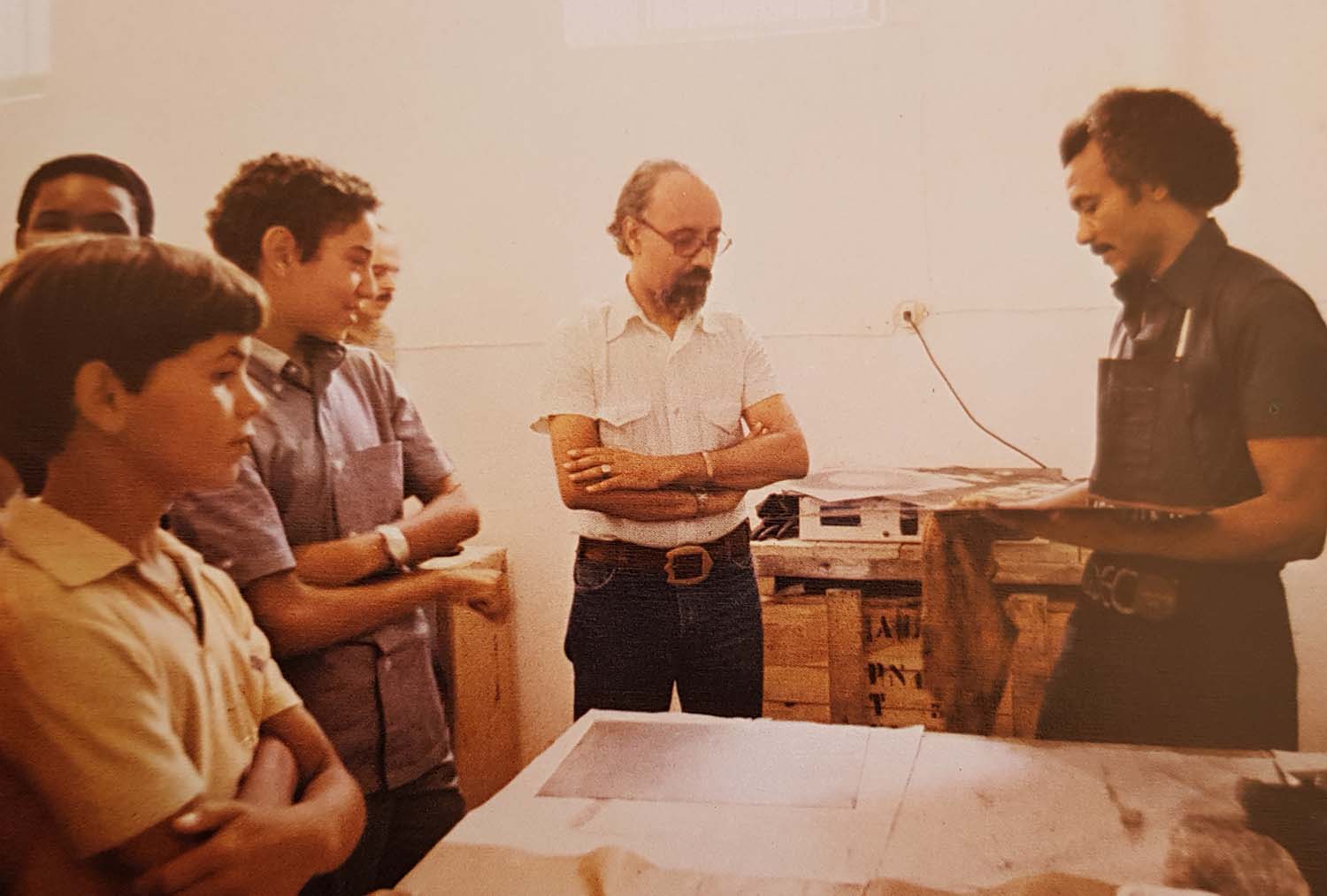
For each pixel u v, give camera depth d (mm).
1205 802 1044
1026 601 1887
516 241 2543
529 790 1134
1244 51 2129
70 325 923
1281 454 1313
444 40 2512
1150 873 924
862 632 2104
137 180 1674
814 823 1037
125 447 950
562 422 1871
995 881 917
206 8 2553
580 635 1886
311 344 1421
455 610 2324
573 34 2475
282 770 1080
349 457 1465
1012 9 2264
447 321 2588
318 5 2527
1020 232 2330
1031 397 2373
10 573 893
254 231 1369
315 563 1383
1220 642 1398
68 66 2602
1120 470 1476
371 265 1448
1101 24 2221
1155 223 1441
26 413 931
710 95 2434
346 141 2566
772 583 2145
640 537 1844
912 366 2422
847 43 2359
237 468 1157
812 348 2465
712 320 1926
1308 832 976
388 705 1440
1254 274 1363
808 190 2420
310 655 1378
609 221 2502
